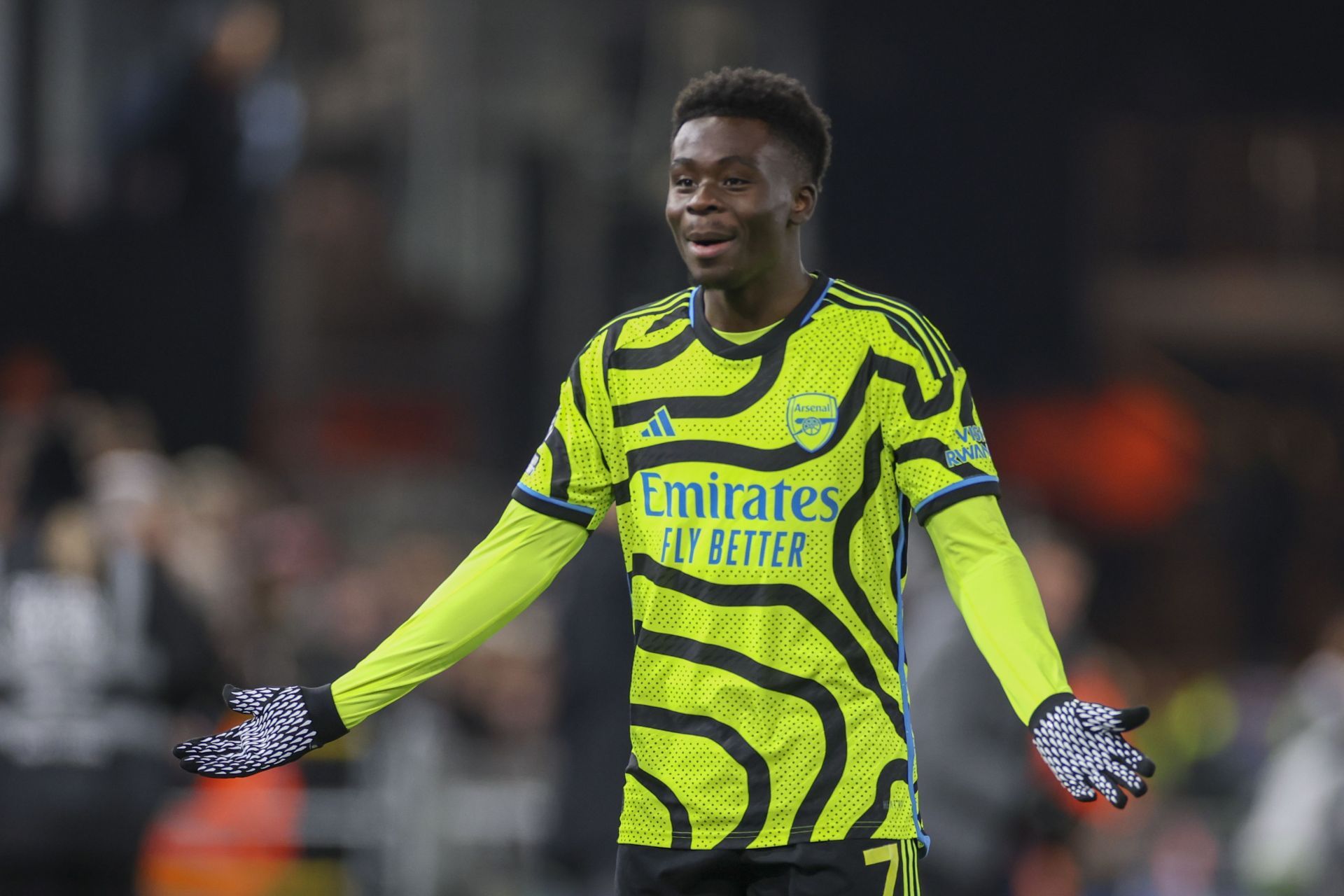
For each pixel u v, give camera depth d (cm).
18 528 2727
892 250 6191
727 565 1161
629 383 1198
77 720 2495
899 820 1159
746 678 1154
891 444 1167
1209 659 6175
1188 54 6147
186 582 2698
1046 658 1098
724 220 1149
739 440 1168
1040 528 2572
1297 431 6675
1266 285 6612
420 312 5488
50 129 4719
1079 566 2536
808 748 1149
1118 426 6306
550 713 3083
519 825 2975
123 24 4766
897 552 1184
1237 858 3600
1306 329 6706
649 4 5141
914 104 6084
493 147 5128
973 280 6231
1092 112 6188
